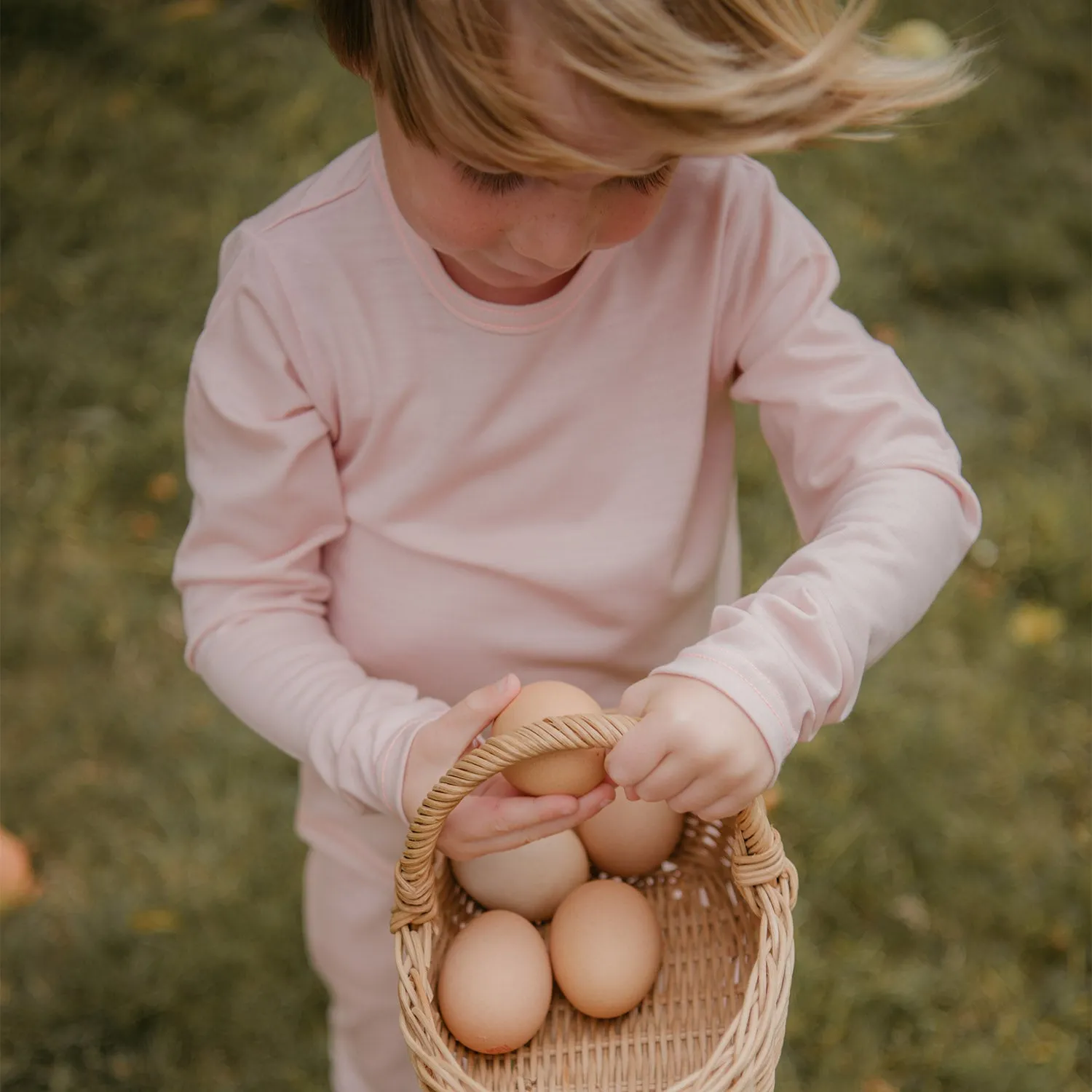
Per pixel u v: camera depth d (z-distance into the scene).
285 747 1.21
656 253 1.21
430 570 1.29
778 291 1.23
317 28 1.05
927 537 1.12
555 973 1.20
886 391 1.20
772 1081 1.05
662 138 0.86
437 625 1.31
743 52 0.89
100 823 2.27
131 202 3.12
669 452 1.25
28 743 2.36
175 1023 2.03
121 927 2.10
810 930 2.11
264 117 3.32
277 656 1.24
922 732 2.32
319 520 1.28
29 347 2.84
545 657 1.32
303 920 2.13
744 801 1.00
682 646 1.38
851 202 3.21
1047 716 2.38
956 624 2.48
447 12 0.84
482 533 1.27
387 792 1.10
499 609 1.30
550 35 0.83
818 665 1.03
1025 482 2.70
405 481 1.25
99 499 2.67
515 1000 1.13
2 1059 1.98
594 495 1.26
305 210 1.21
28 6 3.43
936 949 2.11
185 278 3.00
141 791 2.30
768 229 1.23
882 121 0.99
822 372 1.21
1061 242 3.16
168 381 2.83
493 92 0.84
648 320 1.21
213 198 3.14
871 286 3.02
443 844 1.10
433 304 1.19
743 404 2.75
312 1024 2.04
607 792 1.09
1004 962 2.08
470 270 1.07
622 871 1.25
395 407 1.21
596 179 0.92
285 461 1.22
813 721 1.03
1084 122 3.46
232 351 1.22
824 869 2.16
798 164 3.25
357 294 1.19
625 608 1.30
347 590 1.32
